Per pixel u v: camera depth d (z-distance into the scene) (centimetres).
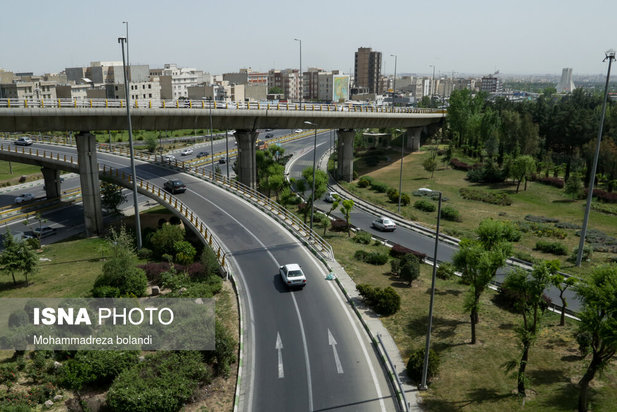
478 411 2086
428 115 10619
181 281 3381
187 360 2306
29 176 9219
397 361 2483
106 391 2281
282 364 2458
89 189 5512
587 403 2102
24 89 14375
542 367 2414
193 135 13600
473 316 2638
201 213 4959
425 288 3469
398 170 9219
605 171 7725
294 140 13812
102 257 4656
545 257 4469
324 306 3103
